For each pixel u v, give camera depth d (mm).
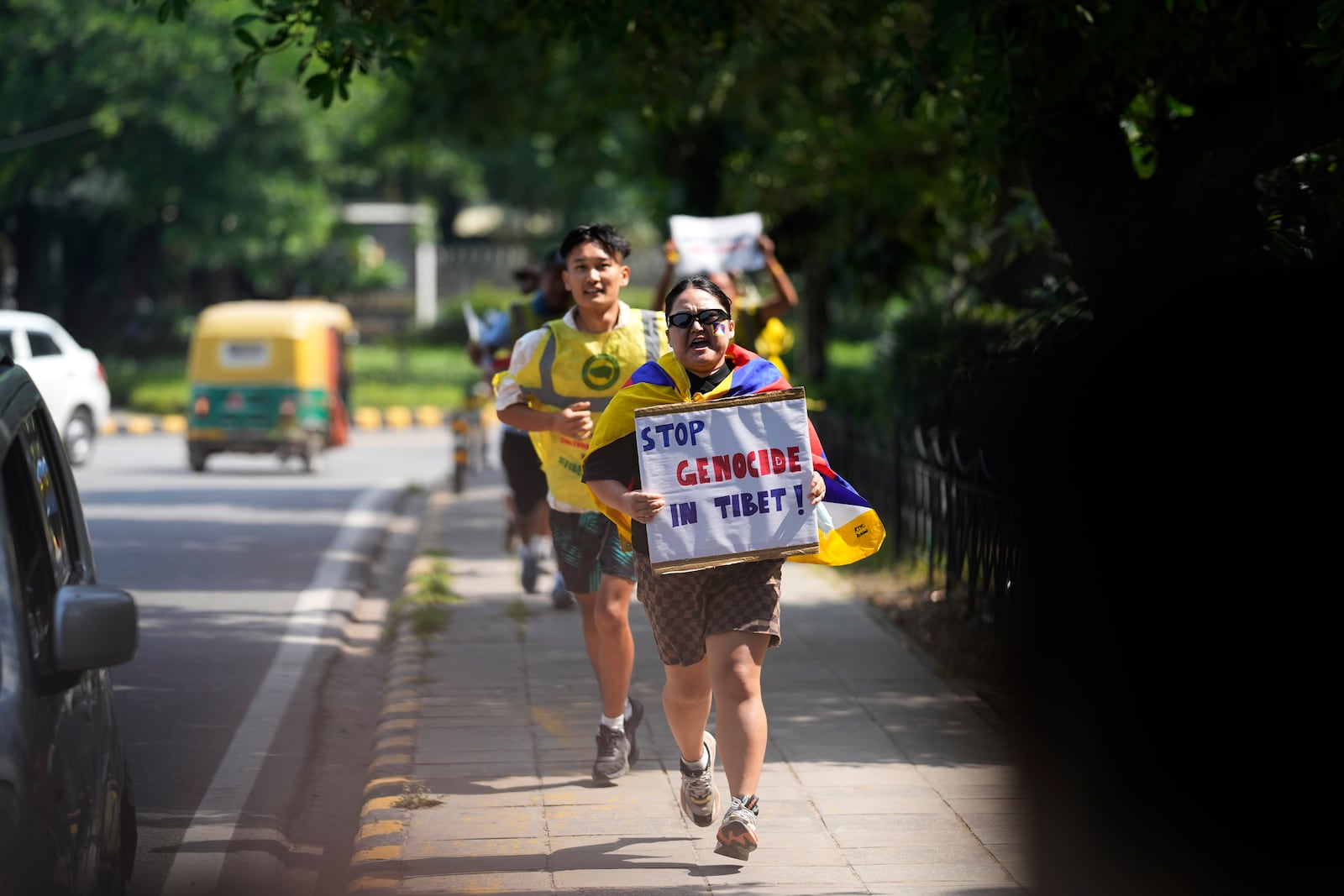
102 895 9070
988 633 18438
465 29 32875
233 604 24641
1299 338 9016
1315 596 8906
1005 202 27609
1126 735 9383
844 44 26484
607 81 35719
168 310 93250
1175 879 9281
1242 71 17797
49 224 86312
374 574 29188
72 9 68125
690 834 12633
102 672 10430
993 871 11625
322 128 74375
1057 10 16984
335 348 50750
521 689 17703
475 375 82125
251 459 55188
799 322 54969
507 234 119750
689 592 11742
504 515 36250
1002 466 16922
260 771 15164
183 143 73312
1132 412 9250
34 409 10203
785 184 43312
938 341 26031
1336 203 17328
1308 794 8969
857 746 15148
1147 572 9188
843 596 23719
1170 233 18016
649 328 14156
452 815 13070
